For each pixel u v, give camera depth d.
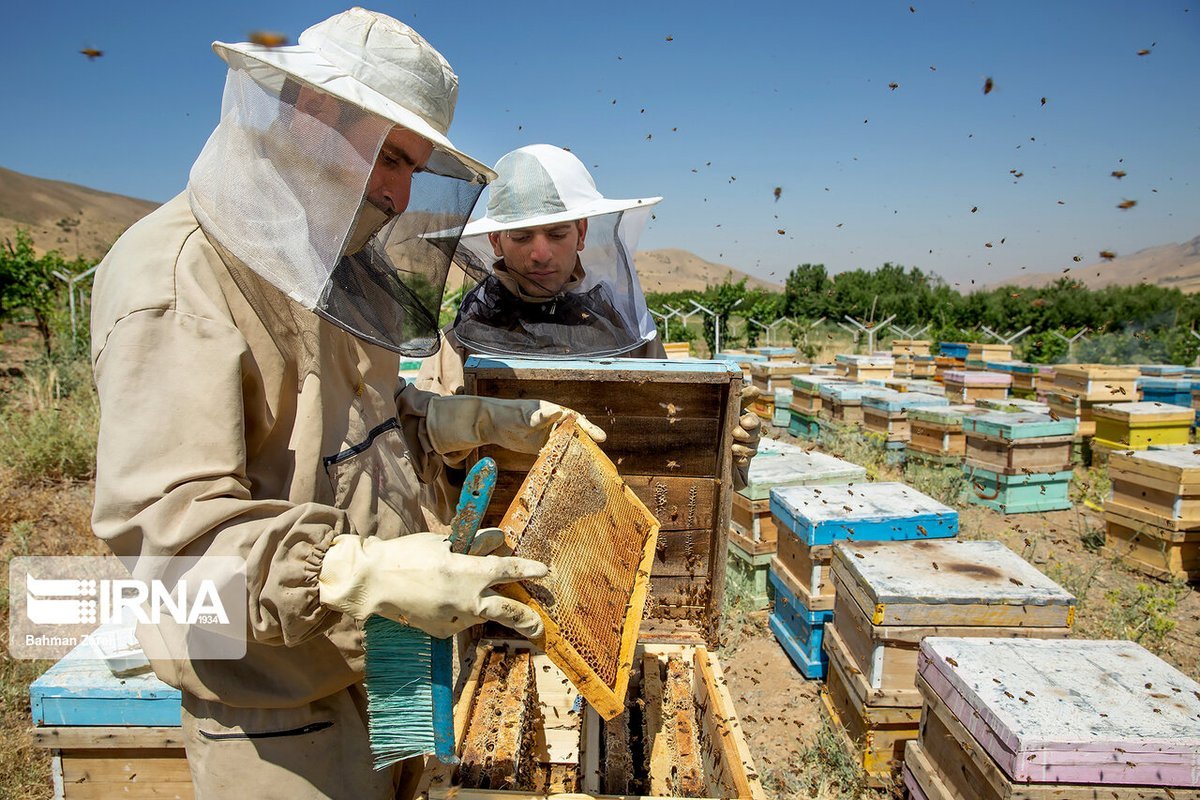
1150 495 6.39
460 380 3.08
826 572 4.62
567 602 1.43
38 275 17.36
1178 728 2.48
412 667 1.37
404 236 1.95
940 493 8.52
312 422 1.58
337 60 1.54
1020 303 33.16
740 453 2.38
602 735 2.21
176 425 1.33
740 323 29.81
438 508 2.43
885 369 13.77
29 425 8.68
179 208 1.53
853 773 3.69
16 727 3.79
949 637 3.31
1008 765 2.48
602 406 2.43
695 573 2.51
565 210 2.96
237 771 1.60
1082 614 5.50
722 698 2.04
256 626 1.30
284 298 1.55
